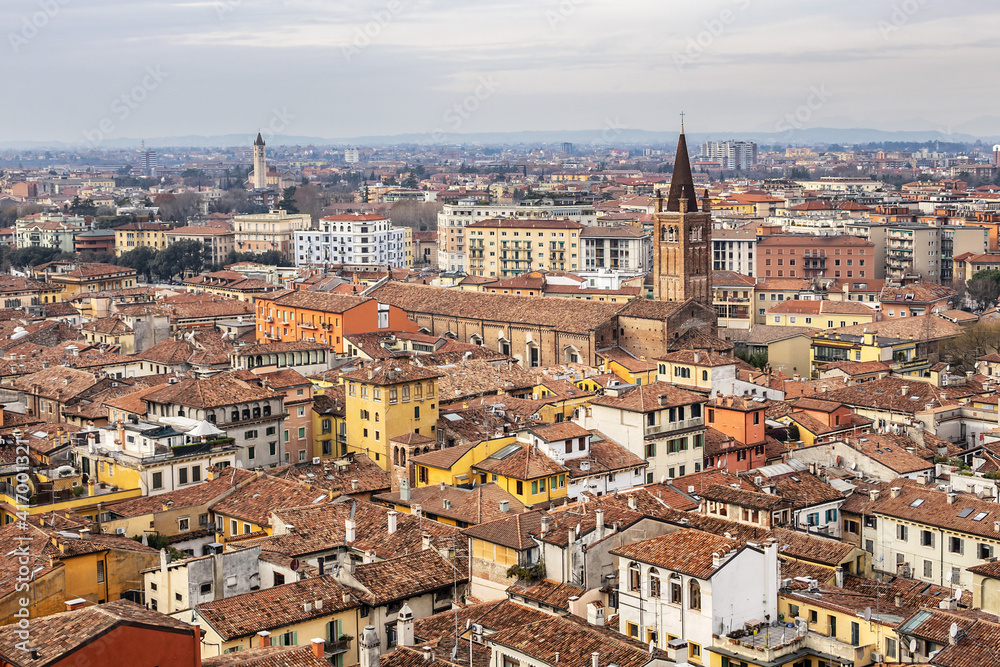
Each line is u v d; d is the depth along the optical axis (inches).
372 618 4869.6
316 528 5753.0
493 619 4525.1
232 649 4439.0
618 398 7445.9
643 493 6117.1
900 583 5334.6
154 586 5167.3
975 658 4128.9
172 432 7062.0
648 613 4512.8
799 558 5388.8
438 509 6333.7
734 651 4232.3
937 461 7426.2
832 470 7042.3
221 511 6368.1
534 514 5452.8
